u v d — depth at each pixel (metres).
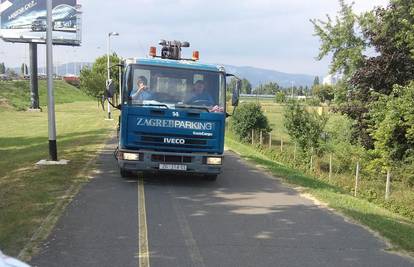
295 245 6.96
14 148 21.20
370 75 18.67
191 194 10.43
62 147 18.27
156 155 10.72
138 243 6.75
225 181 12.36
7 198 9.05
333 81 26.66
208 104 10.88
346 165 18.88
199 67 10.89
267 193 10.90
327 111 23.73
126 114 10.66
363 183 16.25
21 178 11.18
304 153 21.16
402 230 8.16
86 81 57.00
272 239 7.23
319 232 7.72
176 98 10.80
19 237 6.71
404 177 16.05
